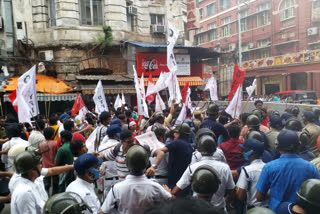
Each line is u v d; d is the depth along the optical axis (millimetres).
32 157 2592
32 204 2482
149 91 7766
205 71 21172
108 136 4418
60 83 15188
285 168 2604
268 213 1438
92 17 16766
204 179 2211
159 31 19297
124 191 2430
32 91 5789
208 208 1080
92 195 2664
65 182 4480
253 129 4371
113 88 15742
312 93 19219
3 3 16031
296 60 26047
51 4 16156
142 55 17328
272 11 29297
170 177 3713
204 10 39031
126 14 18031
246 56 33062
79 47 16016
